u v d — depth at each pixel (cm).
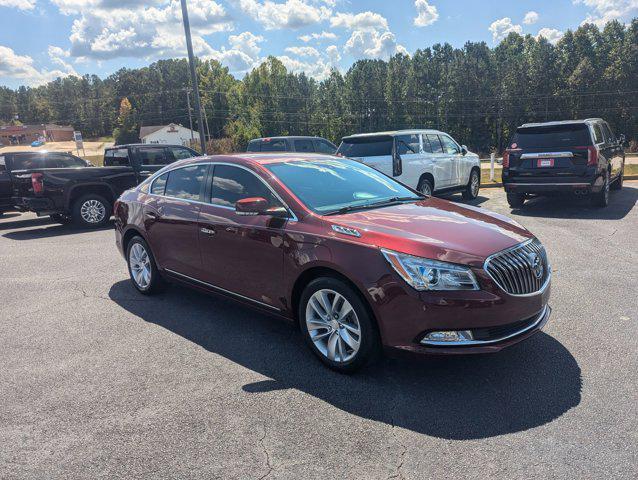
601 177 977
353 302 342
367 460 266
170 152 1367
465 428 292
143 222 538
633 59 6994
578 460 259
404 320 322
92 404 331
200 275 475
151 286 554
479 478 249
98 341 439
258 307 423
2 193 1205
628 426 288
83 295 578
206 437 291
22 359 405
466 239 344
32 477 259
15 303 556
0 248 898
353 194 438
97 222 1116
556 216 969
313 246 362
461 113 8612
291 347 417
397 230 351
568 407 310
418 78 9519
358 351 347
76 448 283
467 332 318
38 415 319
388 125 9588
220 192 458
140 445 285
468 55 8856
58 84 19900
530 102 7844
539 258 365
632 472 249
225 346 421
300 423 303
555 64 7750
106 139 15825
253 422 305
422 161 1091
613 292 520
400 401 325
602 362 367
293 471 259
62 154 1302
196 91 1574
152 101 14400
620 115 7075
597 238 767
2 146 13762
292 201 397
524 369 361
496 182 1573
